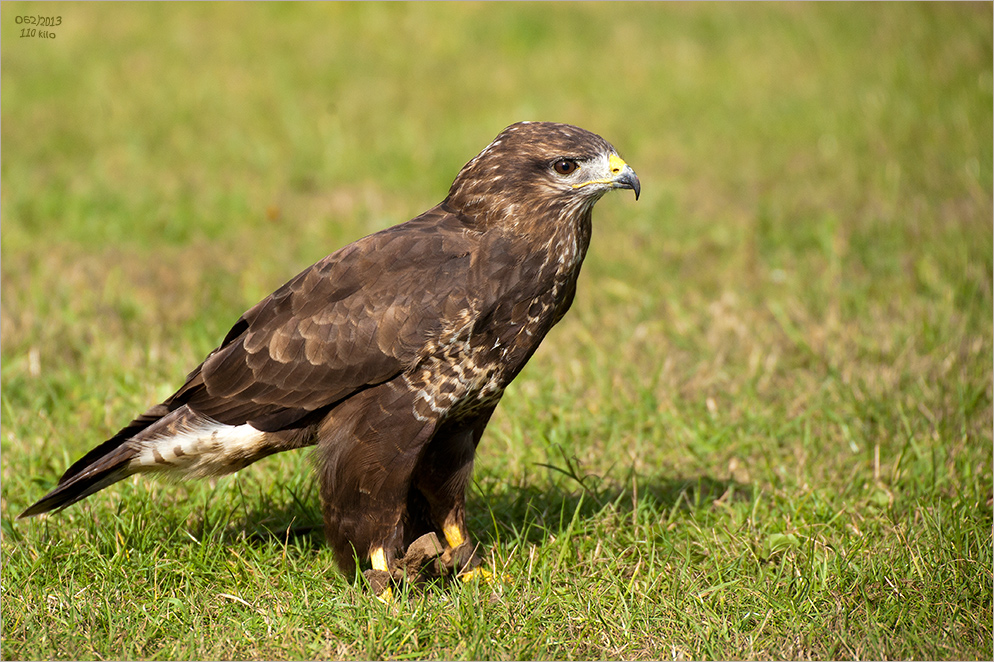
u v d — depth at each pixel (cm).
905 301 1313
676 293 1377
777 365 1189
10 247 1556
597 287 1412
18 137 2088
